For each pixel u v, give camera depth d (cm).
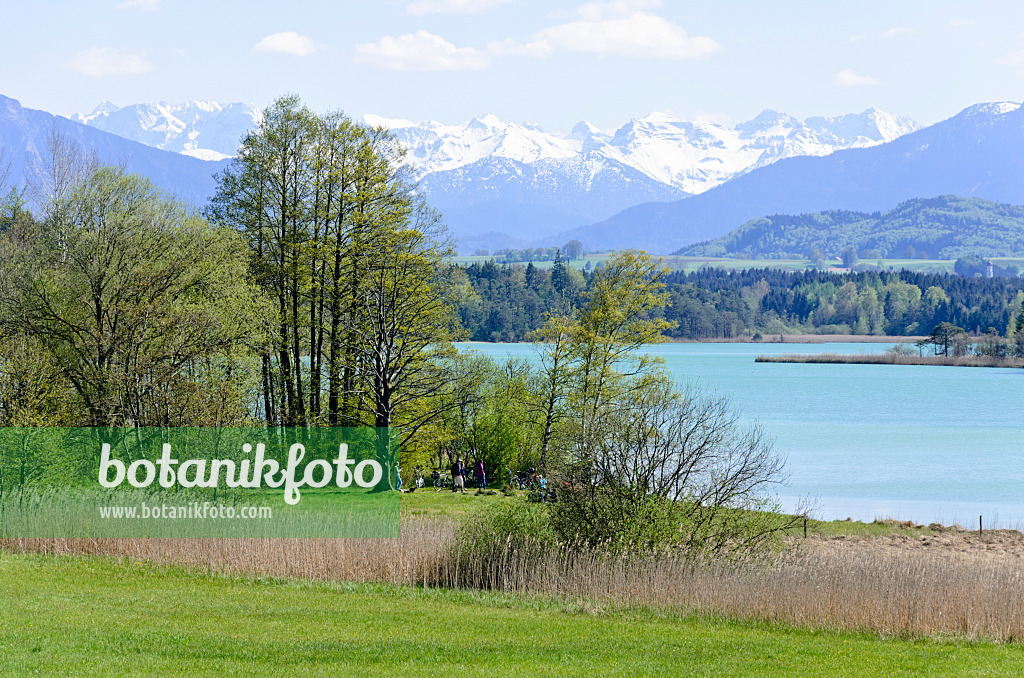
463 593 3100
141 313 5359
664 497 3241
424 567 3309
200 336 5353
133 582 3030
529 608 2914
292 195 6525
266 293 6356
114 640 2216
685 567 3045
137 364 5225
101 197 5719
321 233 6475
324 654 2178
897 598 2864
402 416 6675
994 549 4938
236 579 3183
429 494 6309
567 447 3369
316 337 6606
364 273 6475
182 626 2417
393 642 2342
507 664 2169
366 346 6462
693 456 3284
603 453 3291
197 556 3403
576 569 3128
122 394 5119
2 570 3069
